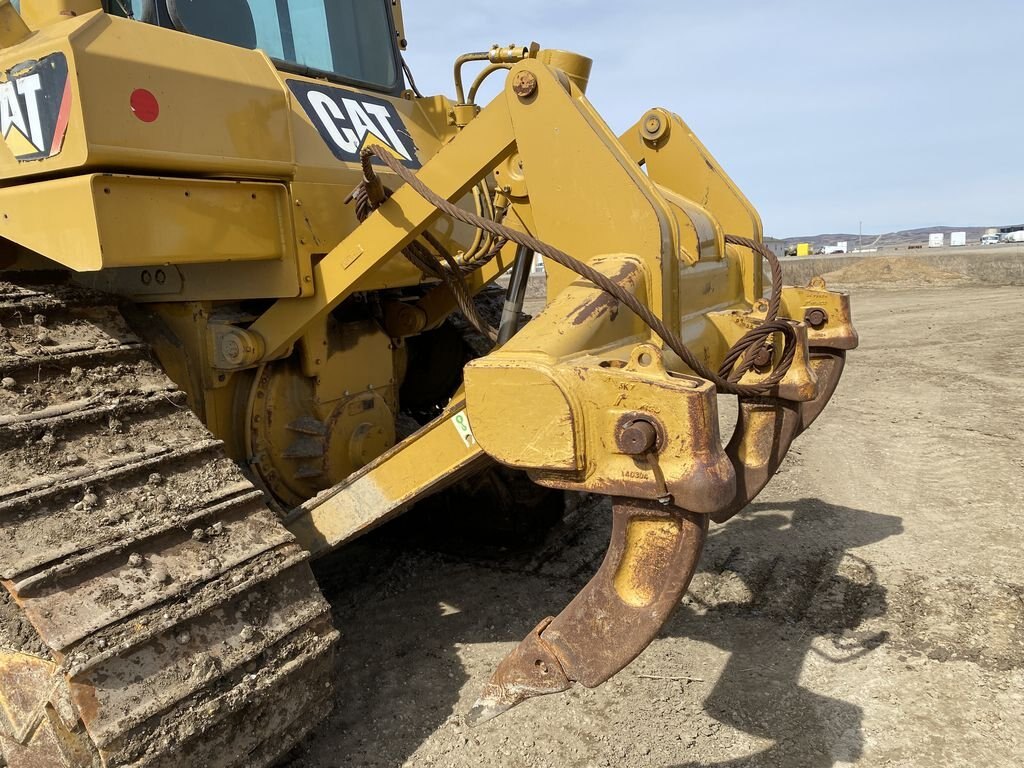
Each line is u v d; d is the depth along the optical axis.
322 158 2.84
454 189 2.41
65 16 2.53
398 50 3.92
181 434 2.35
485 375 1.85
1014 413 6.42
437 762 2.42
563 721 2.61
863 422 6.30
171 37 2.36
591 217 2.27
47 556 1.88
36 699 1.93
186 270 2.76
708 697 2.72
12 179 2.38
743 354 2.58
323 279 2.64
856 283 19.75
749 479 2.62
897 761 2.39
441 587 3.62
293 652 2.17
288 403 3.04
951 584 3.46
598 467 1.77
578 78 3.18
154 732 1.85
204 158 2.38
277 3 3.24
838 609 3.31
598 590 1.82
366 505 2.46
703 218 2.89
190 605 1.99
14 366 2.15
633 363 1.75
